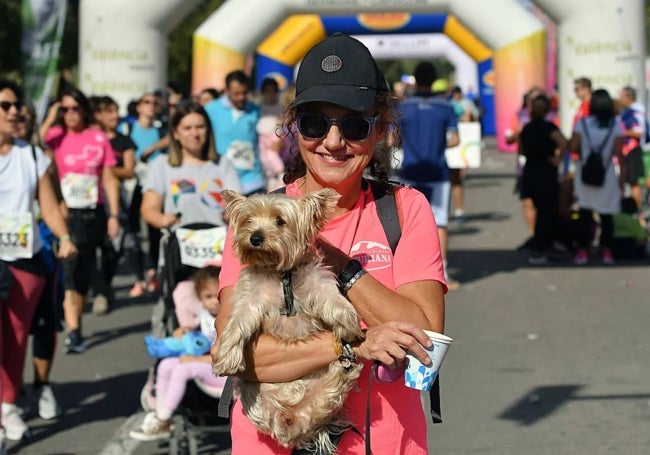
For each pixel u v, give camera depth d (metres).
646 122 15.84
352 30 27.17
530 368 8.38
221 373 2.99
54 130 10.07
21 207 6.73
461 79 38.97
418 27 28.11
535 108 13.59
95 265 11.08
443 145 11.72
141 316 11.21
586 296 11.42
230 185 7.80
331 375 3.00
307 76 3.25
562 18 19.72
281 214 2.92
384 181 3.41
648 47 40.34
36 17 17.17
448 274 12.45
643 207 17.39
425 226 3.28
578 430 6.82
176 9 19.73
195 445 6.21
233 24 20.66
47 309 7.36
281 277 2.99
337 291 2.99
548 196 13.57
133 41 19.59
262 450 3.13
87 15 19.72
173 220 7.50
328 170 3.23
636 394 7.60
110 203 10.30
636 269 13.13
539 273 13.02
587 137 13.29
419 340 2.96
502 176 28.14
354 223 3.27
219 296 3.24
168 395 6.09
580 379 8.04
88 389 8.34
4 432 6.91
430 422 7.03
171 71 47.59
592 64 19.52
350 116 3.20
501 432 6.81
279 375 3.00
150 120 13.45
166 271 6.74
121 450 6.71
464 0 22.14
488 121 40.78
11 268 6.71
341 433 3.10
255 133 11.09
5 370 6.90
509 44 22.62
